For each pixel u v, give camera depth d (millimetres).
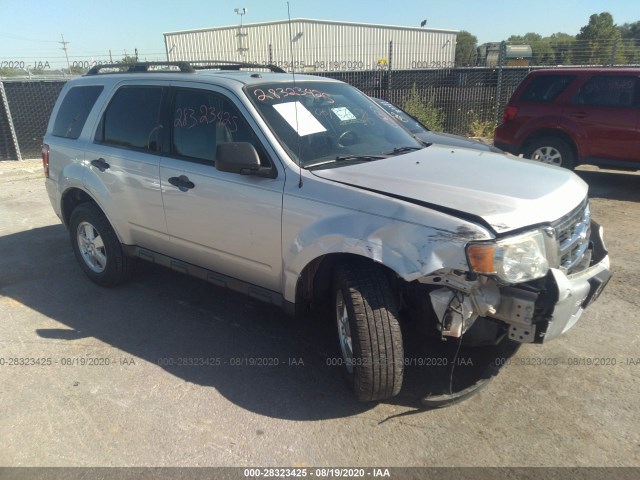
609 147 8188
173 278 5160
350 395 3305
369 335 2883
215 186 3658
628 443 2838
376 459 2771
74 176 4742
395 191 2963
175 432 2992
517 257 2619
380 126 4133
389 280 3119
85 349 3891
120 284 4945
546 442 2859
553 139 8656
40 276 5293
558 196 3002
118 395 3334
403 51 24922
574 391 3279
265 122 3514
